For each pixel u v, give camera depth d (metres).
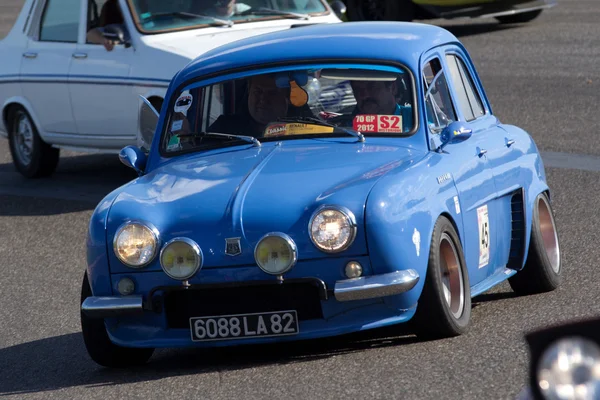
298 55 13.34
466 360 11.01
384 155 12.17
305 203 11.25
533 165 14.38
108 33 22.42
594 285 14.34
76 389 11.61
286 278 11.13
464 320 12.00
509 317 12.84
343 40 13.45
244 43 14.15
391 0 37.69
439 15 36.75
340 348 11.98
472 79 14.59
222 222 11.27
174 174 12.54
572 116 26.34
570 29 37.66
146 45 22.03
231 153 12.85
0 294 16.80
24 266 18.50
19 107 24.91
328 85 13.06
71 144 23.89
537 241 14.01
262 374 11.26
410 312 11.32
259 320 11.29
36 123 24.47
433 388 10.24
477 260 12.77
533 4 37.66
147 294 11.51
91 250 11.73
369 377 10.74
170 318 11.62
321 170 11.84
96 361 12.30
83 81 23.02
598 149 23.39
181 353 12.96
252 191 11.52
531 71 31.59
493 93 29.38
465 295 12.12
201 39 21.94
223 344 11.38
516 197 13.92
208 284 11.29
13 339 14.30
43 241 20.19
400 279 11.00
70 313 15.39
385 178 11.42
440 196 11.79
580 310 13.02
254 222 11.19
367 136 12.68
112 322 11.81
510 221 13.82
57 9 23.98
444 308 11.56
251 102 13.25
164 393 11.01
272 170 11.98
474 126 13.86
